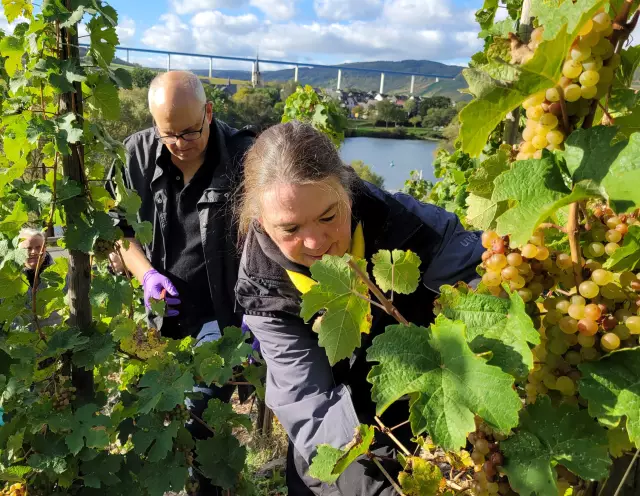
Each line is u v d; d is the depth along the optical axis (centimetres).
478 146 87
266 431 406
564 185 86
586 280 94
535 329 93
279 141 167
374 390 95
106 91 218
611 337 92
